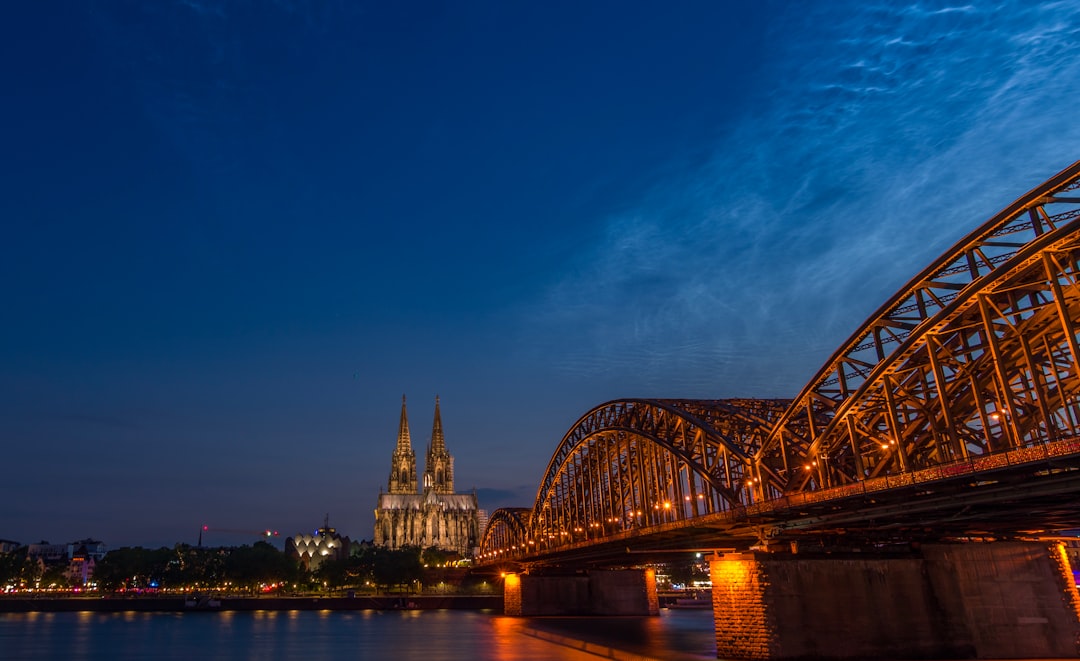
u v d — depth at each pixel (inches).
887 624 2487.7
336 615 7701.8
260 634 5196.9
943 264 2103.8
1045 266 1802.4
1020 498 1866.4
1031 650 2438.5
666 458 3838.6
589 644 3703.3
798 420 3083.2
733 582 2625.5
